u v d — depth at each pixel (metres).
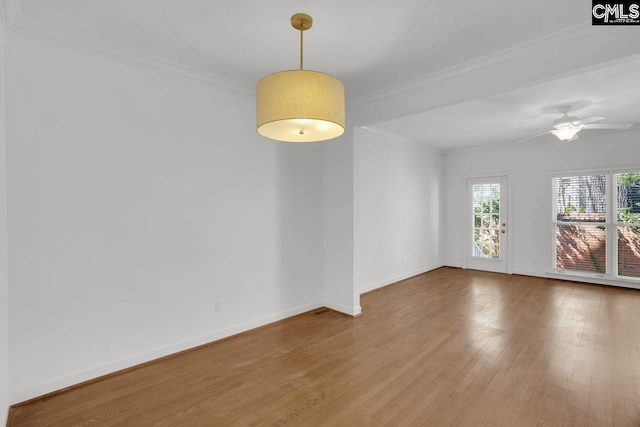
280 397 2.23
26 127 2.19
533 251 6.08
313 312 4.05
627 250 5.24
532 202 6.08
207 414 2.05
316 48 2.63
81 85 2.42
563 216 5.82
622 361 2.71
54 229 2.30
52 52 2.29
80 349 2.41
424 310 4.12
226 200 3.28
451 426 1.92
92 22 2.23
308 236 4.07
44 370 2.26
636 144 5.10
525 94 3.63
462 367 2.63
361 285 5.01
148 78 2.76
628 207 5.23
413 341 3.15
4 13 1.97
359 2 2.04
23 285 2.18
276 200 3.73
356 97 3.73
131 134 2.66
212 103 3.18
